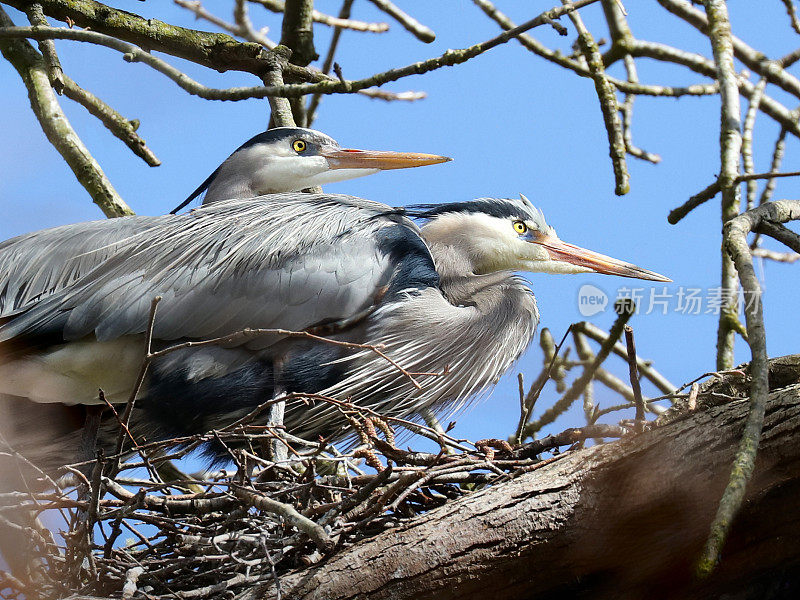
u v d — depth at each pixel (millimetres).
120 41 10484
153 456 10602
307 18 13352
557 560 7359
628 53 13211
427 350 11250
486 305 11727
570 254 12227
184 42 12812
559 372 11219
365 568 7500
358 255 10938
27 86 12219
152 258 10586
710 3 11086
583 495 7273
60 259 10789
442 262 12039
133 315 10312
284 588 7590
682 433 7086
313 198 11648
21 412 10656
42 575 8328
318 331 10734
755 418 6457
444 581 7379
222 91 10312
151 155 12344
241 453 8406
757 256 10875
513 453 8750
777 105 12758
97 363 10359
